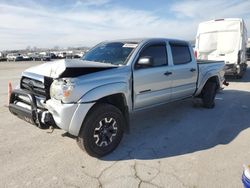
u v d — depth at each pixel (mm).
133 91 4176
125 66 4086
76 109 3355
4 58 57812
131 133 4770
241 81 12062
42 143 4207
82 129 3520
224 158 3736
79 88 3377
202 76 6102
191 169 3412
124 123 4066
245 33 13000
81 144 3596
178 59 5320
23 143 4191
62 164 3512
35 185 3006
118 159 3693
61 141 4293
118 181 3107
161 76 4723
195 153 3908
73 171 3332
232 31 11758
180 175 3258
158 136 4617
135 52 4309
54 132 4707
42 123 3555
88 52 5148
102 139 3725
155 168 3434
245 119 5695
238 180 3150
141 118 5719
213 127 5133
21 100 4039
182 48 5492
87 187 2982
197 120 5594
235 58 11805
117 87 3803
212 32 12281
